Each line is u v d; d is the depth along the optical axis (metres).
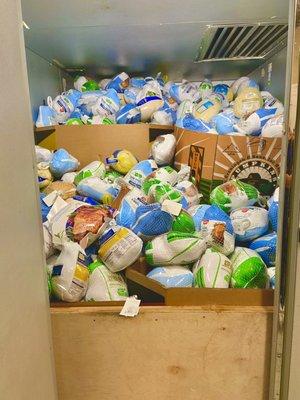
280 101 1.71
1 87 0.61
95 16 1.34
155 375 1.03
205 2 1.21
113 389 1.04
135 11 1.29
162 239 1.10
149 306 1.00
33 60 1.87
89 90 2.12
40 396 0.79
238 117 1.60
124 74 2.13
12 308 0.64
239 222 1.20
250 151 1.36
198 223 1.18
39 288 0.79
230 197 1.28
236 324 0.98
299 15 0.73
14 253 0.65
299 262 0.83
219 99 1.85
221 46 1.77
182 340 1.00
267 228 1.22
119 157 1.66
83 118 1.89
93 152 1.76
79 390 1.05
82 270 1.03
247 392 1.03
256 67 2.19
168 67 2.24
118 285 1.06
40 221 0.80
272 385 0.97
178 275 1.06
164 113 1.79
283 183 0.83
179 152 1.59
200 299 1.00
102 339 1.01
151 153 1.69
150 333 1.00
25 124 0.71
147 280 1.06
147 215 1.12
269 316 0.96
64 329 1.00
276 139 1.35
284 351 0.91
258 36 1.59
